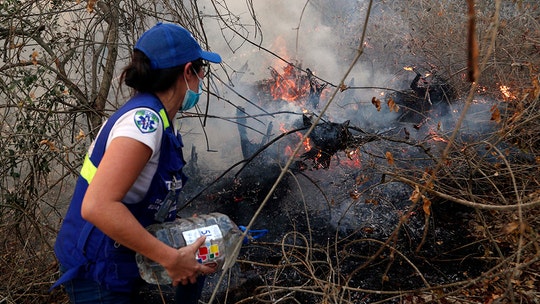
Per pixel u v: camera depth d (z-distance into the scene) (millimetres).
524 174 3254
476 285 2549
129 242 1399
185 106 1695
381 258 2836
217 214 1780
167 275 1614
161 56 1561
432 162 3549
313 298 2568
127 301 1642
